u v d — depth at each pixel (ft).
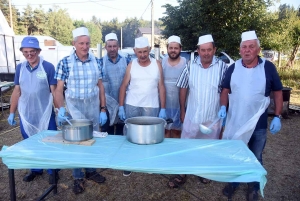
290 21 39.06
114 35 10.58
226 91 8.21
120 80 10.70
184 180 9.54
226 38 26.16
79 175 8.80
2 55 31.09
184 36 27.94
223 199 8.73
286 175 10.40
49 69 8.70
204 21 27.25
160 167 5.39
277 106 7.63
